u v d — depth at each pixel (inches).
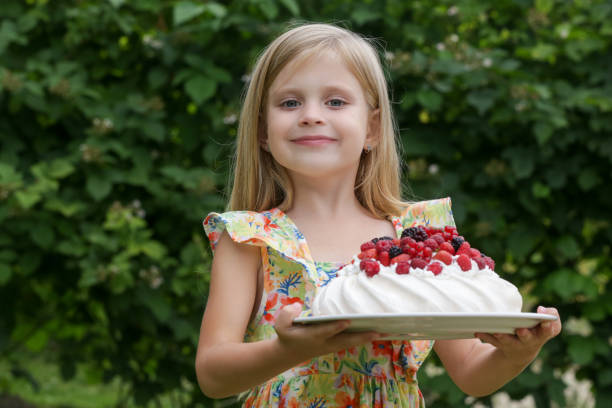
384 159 85.4
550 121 148.7
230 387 67.2
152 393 163.0
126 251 145.6
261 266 79.4
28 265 148.2
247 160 84.0
